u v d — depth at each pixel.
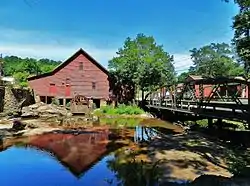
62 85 45.12
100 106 44.31
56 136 21.61
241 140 17.42
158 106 34.72
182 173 11.39
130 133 23.30
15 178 11.93
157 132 23.56
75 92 45.31
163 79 44.66
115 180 11.39
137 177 11.38
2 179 11.80
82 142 19.36
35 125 26.27
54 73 45.09
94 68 45.97
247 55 25.38
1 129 23.28
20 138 20.62
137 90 48.16
